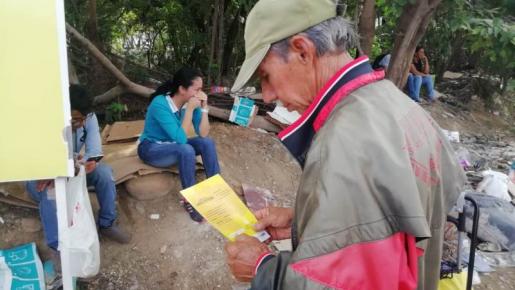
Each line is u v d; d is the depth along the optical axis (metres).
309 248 0.92
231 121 5.00
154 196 3.56
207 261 3.19
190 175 3.41
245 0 5.99
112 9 6.09
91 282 2.93
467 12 3.96
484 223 3.57
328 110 1.10
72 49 5.21
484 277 3.32
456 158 1.22
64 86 1.98
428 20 4.20
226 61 6.89
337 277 0.92
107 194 3.05
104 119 5.02
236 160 4.41
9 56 1.90
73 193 2.37
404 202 0.93
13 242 2.98
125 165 3.60
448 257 2.10
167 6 6.39
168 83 3.55
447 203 1.20
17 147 1.99
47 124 1.99
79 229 2.35
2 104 1.93
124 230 3.31
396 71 4.12
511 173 5.00
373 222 0.93
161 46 6.96
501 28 3.61
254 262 1.23
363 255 0.93
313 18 1.10
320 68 1.13
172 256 3.20
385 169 0.95
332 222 0.92
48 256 2.96
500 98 9.21
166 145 3.46
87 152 2.94
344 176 0.94
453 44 8.88
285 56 1.14
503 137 7.82
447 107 8.44
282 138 1.20
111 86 5.43
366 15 3.99
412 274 1.01
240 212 1.59
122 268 3.06
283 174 4.45
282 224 1.56
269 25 1.13
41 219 2.85
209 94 5.55
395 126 1.02
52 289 2.80
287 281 0.94
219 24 6.34
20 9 1.88
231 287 3.02
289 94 1.18
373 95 1.09
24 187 3.23
